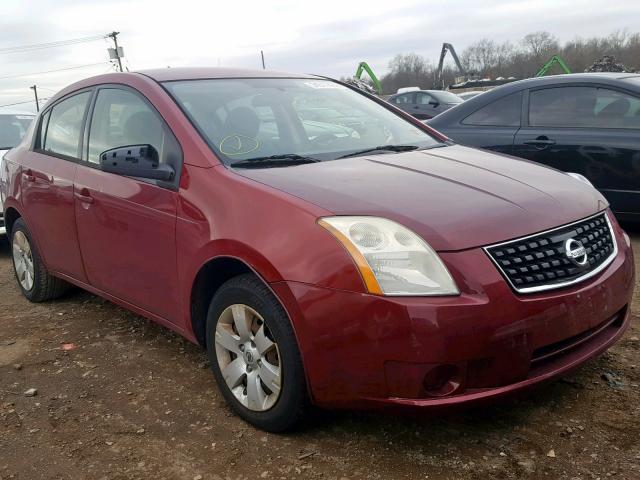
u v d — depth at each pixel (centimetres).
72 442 282
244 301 273
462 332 225
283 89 388
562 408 287
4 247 702
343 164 312
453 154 350
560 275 250
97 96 394
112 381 340
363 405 243
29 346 394
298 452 264
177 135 319
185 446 274
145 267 334
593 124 573
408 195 264
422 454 258
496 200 264
